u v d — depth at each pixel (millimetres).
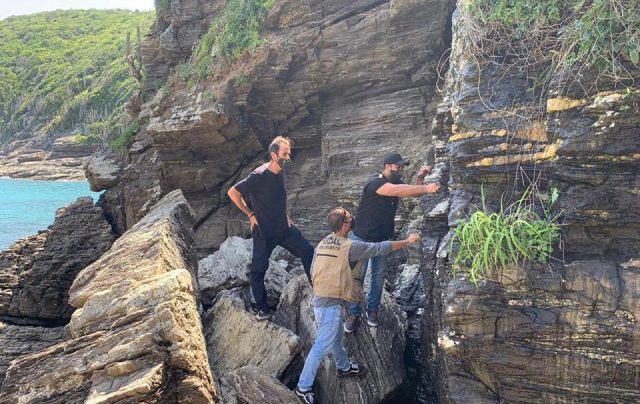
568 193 4434
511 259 4379
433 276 5445
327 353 5477
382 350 5684
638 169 4266
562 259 4320
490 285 4398
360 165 11016
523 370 4301
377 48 11000
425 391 5777
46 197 39375
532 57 4797
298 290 6301
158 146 12633
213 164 12680
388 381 5516
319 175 12062
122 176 15453
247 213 5883
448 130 6691
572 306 4188
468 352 4441
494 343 4359
